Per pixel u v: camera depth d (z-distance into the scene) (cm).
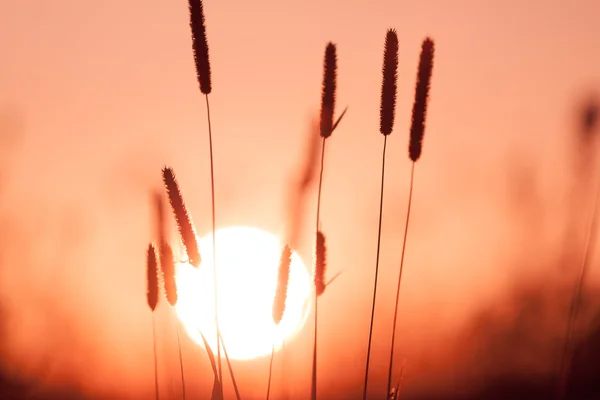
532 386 504
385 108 238
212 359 243
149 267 252
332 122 256
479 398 534
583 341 301
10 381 491
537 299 487
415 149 254
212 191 235
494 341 548
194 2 243
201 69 237
